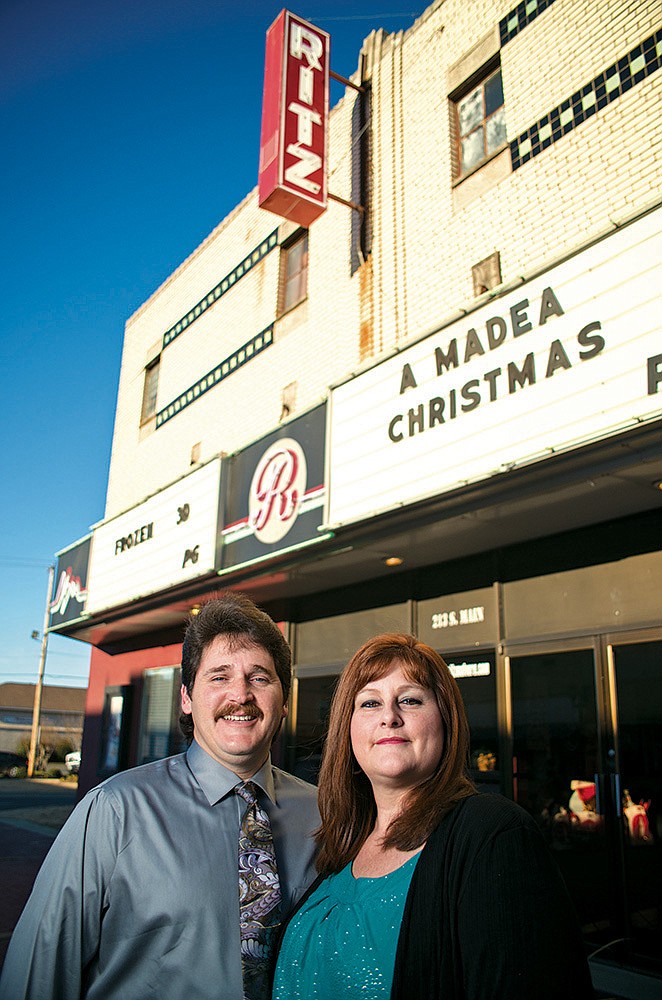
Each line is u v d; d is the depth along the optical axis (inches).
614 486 191.5
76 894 71.9
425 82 314.7
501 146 270.5
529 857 57.2
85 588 450.9
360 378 246.1
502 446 192.5
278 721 85.4
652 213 167.8
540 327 187.8
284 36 289.7
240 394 417.7
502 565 253.4
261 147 290.8
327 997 62.0
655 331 163.0
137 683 492.4
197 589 349.7
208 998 68.6
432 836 63.3
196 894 72.0
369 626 305.7
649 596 208.7
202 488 338.0
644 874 192.5
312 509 260.7
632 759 201.5
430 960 57.7
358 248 330.0
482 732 248.1
